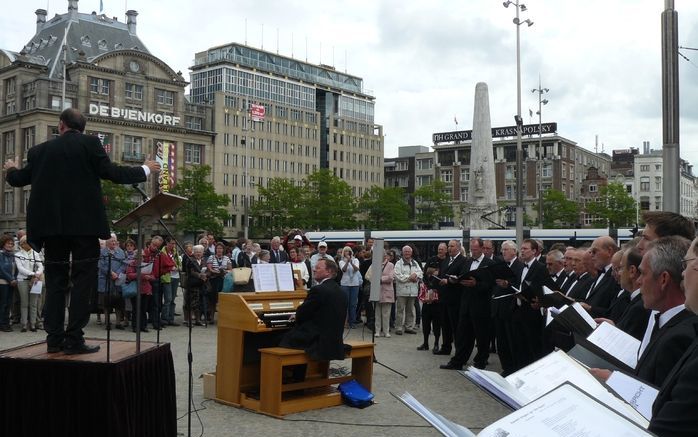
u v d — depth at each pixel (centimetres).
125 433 542
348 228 7788
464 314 1191
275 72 9931
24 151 7306
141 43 8238
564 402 247
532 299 965
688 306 295
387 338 1644
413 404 288
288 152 9819
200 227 6588
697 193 13562
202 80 9562
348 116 11088
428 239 3694
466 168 10619
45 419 546
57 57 7500
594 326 535
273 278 952
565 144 9981
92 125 7288
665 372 354
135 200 6234
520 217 3086
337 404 920
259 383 965
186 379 1075
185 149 8300
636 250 546
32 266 1542
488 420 843
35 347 622
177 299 2658
